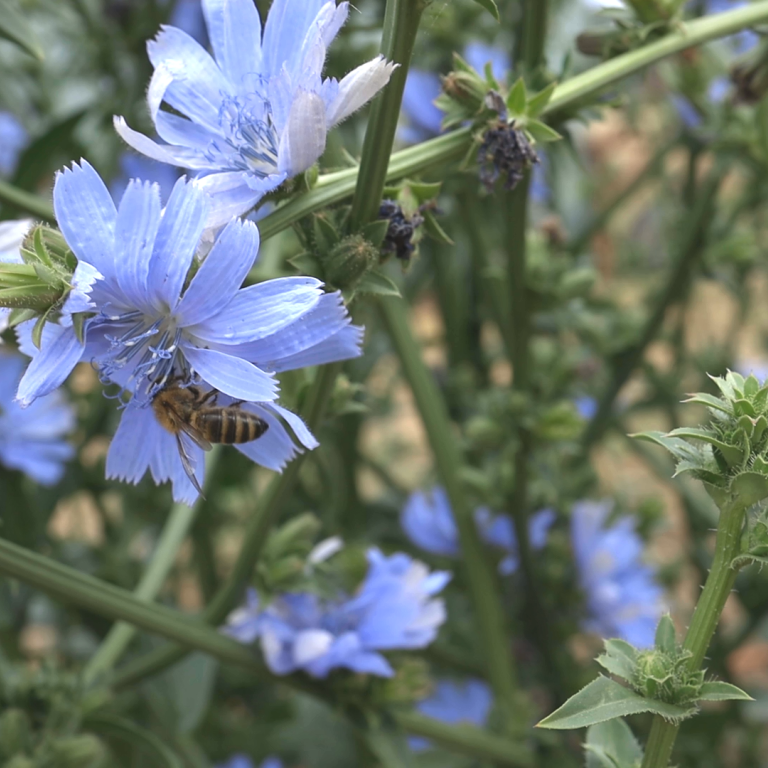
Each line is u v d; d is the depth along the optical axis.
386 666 0.23
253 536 0.23
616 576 0.32
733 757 0.41
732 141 0.29
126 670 0.25
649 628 0.32
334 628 0.24
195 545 0.38
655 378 0.36
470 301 0.39
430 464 0.49
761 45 0.25
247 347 0.17
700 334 0.55
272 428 0.19
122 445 0.19
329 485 0.35
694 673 0.17
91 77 0.37
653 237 0.50
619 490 0.41
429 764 0.31
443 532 0.32
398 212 0.19
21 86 0.38
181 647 0.25
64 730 0.24
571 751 0.30
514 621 0.32
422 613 0.24
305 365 0.18
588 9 0.37
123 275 0.17
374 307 0.29
